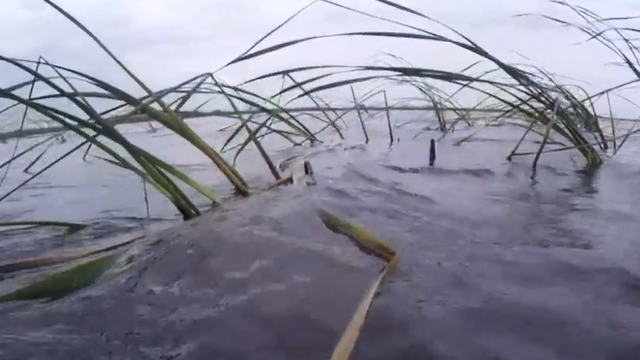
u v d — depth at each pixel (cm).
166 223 191
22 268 153
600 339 107
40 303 131
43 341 114
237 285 136
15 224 172
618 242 155
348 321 117
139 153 179
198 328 117
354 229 158
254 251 155
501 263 143
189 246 161
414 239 162
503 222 177
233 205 203
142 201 226
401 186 228
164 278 141
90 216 204
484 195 212
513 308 119
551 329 111
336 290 131
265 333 114
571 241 157
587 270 136
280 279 138
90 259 153
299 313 121
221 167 210
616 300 121
